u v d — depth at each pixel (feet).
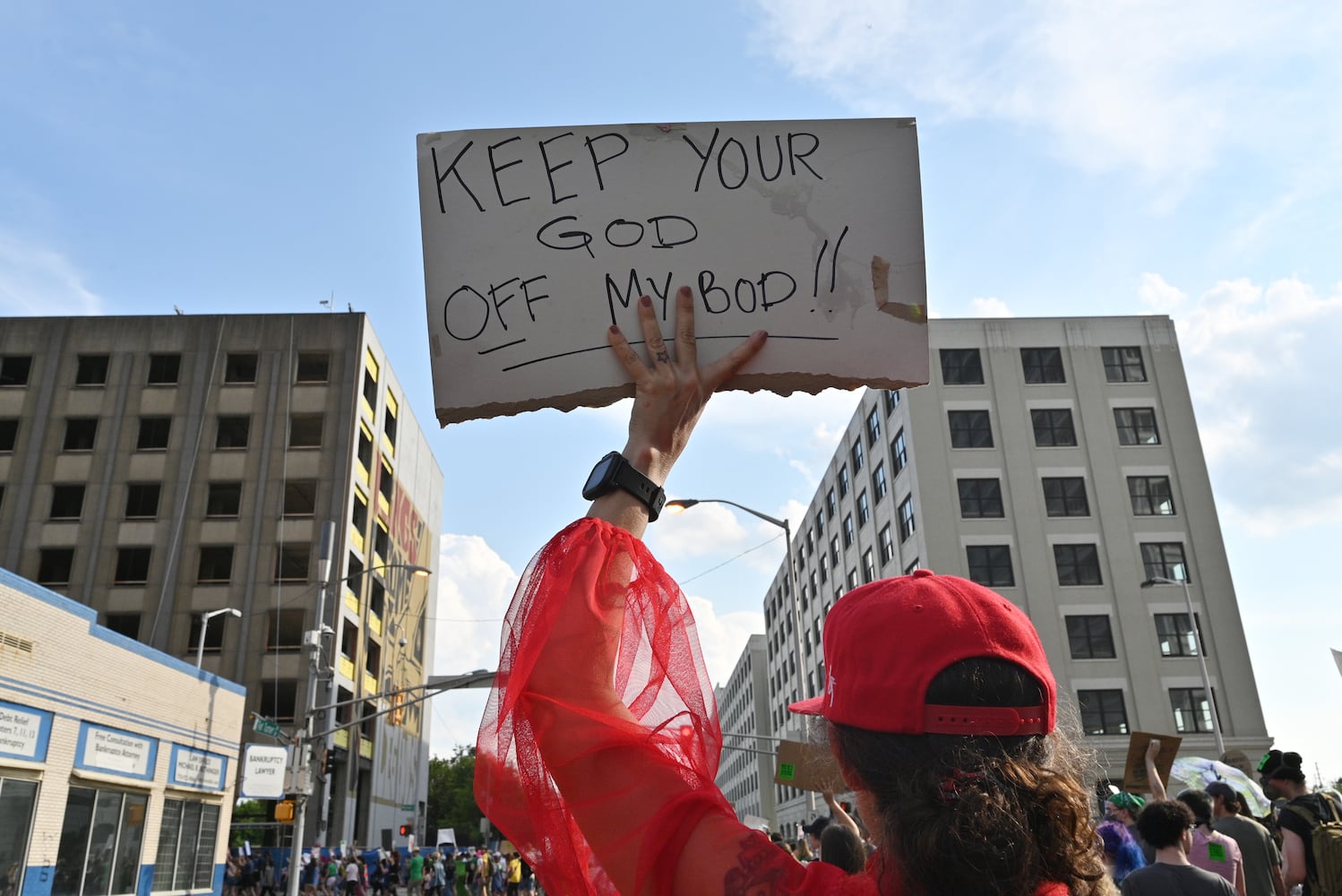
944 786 3.50
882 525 138.31
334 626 122.31
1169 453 124.88
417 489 171.12
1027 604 116.78
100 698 55.42
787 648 208.54
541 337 6.32
